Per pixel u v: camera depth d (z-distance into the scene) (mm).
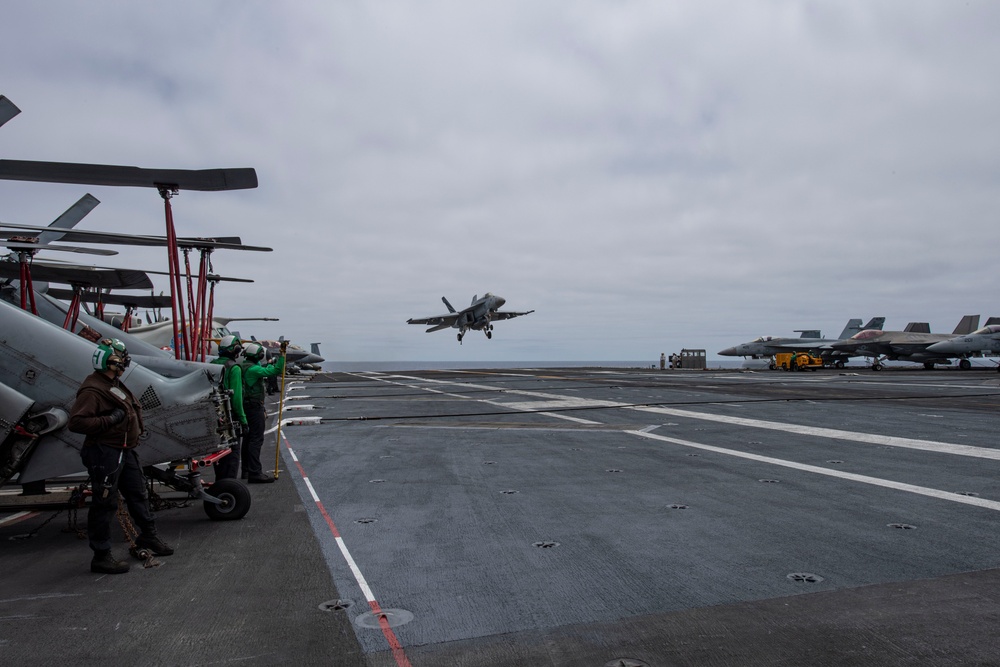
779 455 10516
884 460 9906
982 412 16906
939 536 5844
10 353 6277
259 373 9125
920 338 57312
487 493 8016
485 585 4781
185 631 4039
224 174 9750
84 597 4695
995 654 3529
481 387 31875
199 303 13555
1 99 8586
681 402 20828
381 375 53594
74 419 5125
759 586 4648
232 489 6977
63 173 9586
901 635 3781
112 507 5328
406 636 3908
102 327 11305
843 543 5664
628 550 5570
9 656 3693
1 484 6074
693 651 3623
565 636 3861
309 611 4348
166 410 6578
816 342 63281
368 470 9773
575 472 9359
